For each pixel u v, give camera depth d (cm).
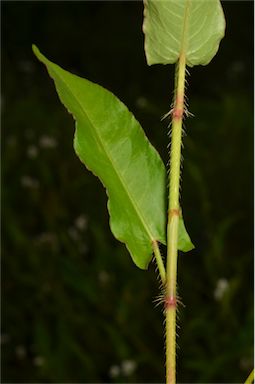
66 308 109
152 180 34
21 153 148
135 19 212
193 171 109
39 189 129
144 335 103
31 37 217
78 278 106
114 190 34
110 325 103
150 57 33
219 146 131
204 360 93
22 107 166
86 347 105
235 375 92
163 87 191
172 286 32
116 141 34
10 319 115
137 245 34
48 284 112
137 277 107
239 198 117
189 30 33
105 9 217
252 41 191
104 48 208
